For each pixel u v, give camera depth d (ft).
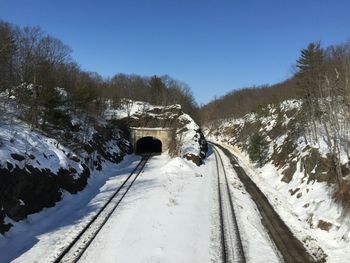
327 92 131.85
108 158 143.74
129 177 121.19
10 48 131.54
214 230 72.59
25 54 136.87
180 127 194.29
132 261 55.62
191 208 86.17
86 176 106.93
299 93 160.76
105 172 127.85
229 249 63.52
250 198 102.89
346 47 146.00
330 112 115.14
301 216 85.97
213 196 100.58
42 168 81.97
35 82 116.26
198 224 75.20
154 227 71.05
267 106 260.62
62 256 55.98
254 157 165.48
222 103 451.53
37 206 74.90
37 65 127.75
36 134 98.27
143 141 219.20
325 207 82.58
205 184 116.47
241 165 168.55
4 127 90.63
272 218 84.89
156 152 202.28
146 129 193.06
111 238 64.23
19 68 136.98
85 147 122.72
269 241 69.62
